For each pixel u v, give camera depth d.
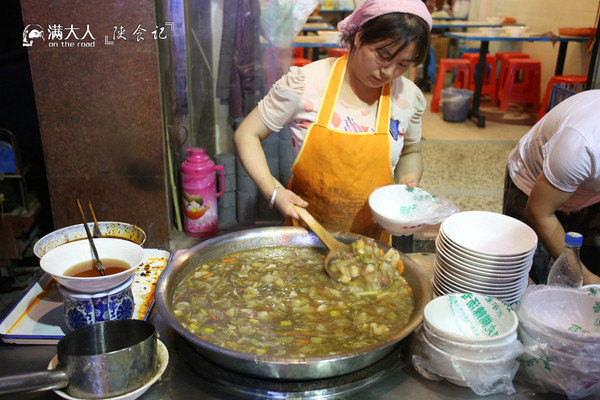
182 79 3.72
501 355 1.29
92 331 1.29
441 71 7.66
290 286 1.75
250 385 1.32
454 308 1.43
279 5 3.65
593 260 2.62
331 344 1.46
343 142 2.05
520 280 1.54
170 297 1.55
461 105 7.08
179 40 3.61
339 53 5.11
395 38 1.71
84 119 3.31
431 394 1.33
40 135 3.55
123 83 3.25
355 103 2.11
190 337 1.30
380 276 1.72
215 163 4.06
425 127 6.96
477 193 4.79
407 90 2.16
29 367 1.40
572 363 1.27
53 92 3.24
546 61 7.91
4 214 3.55
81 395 1.21
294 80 2.06
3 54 3.43
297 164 2.17
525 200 2.32
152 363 1.28
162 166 3.47
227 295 1.68
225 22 3.72
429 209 1.94
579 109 1.88
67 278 1.34
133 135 3.38
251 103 3.93
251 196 4.14
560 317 1.43
